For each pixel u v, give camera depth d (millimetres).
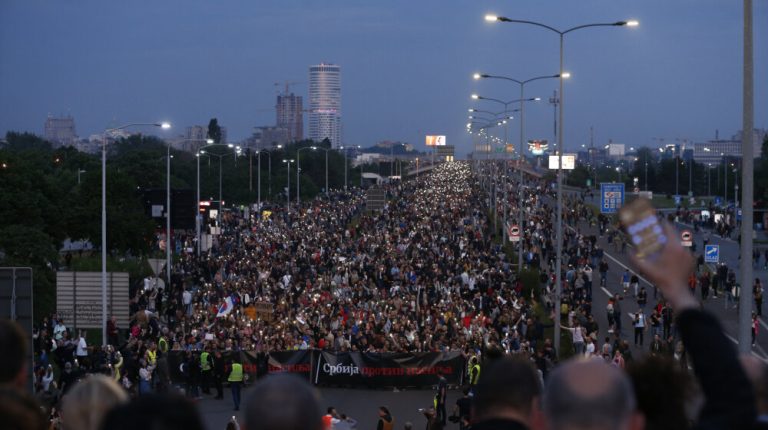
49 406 27625
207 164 172375
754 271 90125
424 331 47125
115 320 50875
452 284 69312
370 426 34781
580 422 4133
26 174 76500
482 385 5367
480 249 90938
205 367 40500
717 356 4629
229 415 36969
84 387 5121
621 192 89000
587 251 84938
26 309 26625
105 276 48969
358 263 78500
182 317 56531
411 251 86938
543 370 39500
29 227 68125
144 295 62750
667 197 179750
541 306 67250
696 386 5164
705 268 80125
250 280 71062
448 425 35906
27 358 5375
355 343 47781
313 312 54125
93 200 85750
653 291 74500
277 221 127438
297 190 165875
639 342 54781
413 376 42406
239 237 109625
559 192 54031
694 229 122500
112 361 40969
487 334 44969
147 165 134500
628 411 4188
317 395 4672
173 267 83750
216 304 61594
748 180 25562
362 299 60594
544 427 4355
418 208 140375
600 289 77500
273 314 54281
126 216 86938
